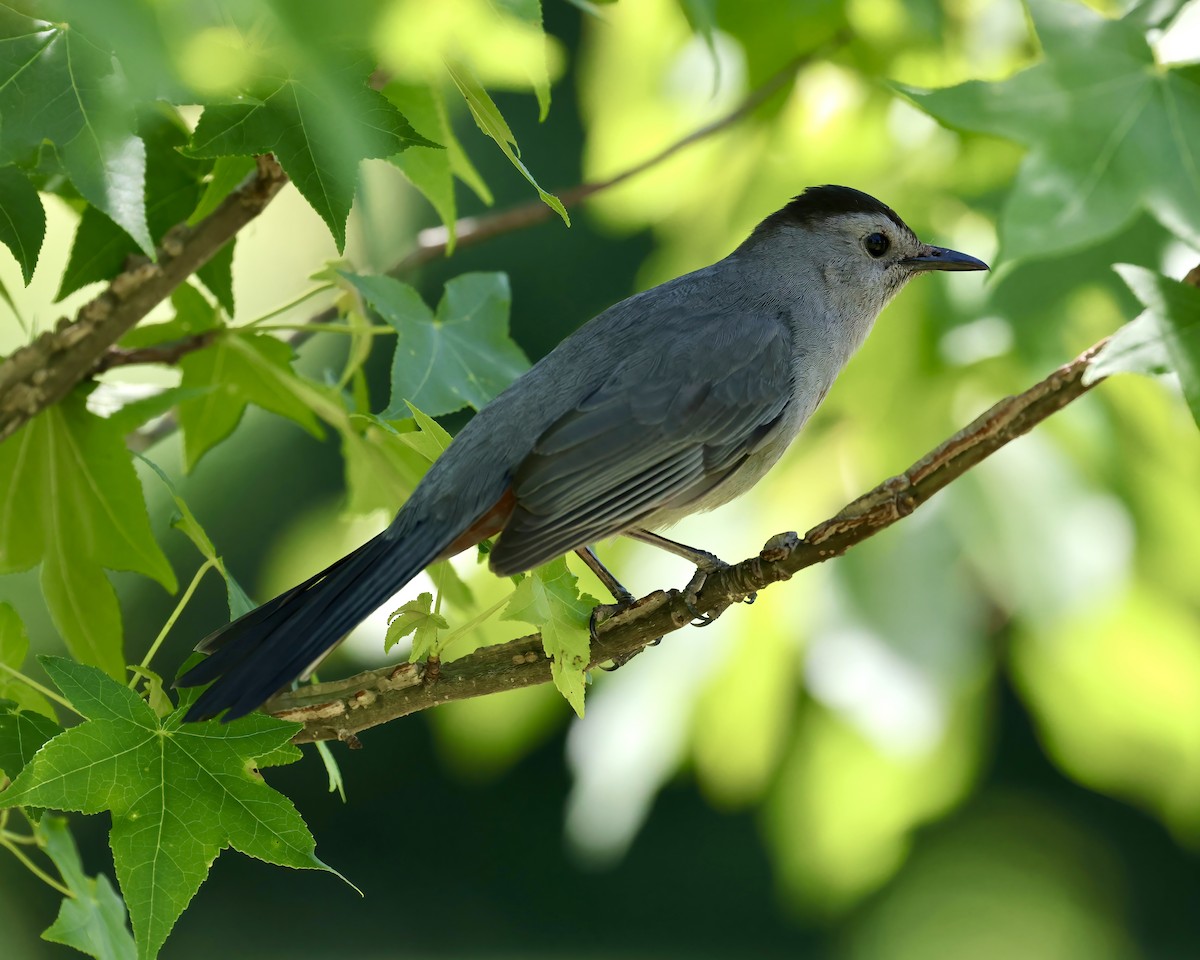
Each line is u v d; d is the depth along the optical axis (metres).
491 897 25.69
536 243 20.50
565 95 20.30
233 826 5.17
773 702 8.79
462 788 25.75
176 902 5.07
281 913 25.42
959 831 21.14
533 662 6.10
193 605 20.23
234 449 20.67
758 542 8.88
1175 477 8.68
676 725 8.83
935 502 8.29
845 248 8.98
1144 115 6.27
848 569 8.31
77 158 4.52
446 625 5.79
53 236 12.36
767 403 8.39
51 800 5.03
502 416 7.71
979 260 9.03
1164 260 8.35
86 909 5.85
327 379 7.56
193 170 6.80
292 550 10.33
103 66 4.54
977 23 9.23
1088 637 8.65
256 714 5.38
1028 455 8.33
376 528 10.10
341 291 7.32
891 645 8.15
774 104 9.88
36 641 16.67
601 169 10.65
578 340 8.28
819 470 8.98
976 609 8.38
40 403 6.44
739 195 10.32
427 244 8.65
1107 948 21.78
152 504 18.53
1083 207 6.19
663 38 10.25
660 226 10.77
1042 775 22.33
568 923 25.77
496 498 7.45
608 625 6.54
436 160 6.88
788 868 9.61
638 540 8.50
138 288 6.46
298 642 6.20
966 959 20.31
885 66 9.39
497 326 7.25
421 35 4.35
